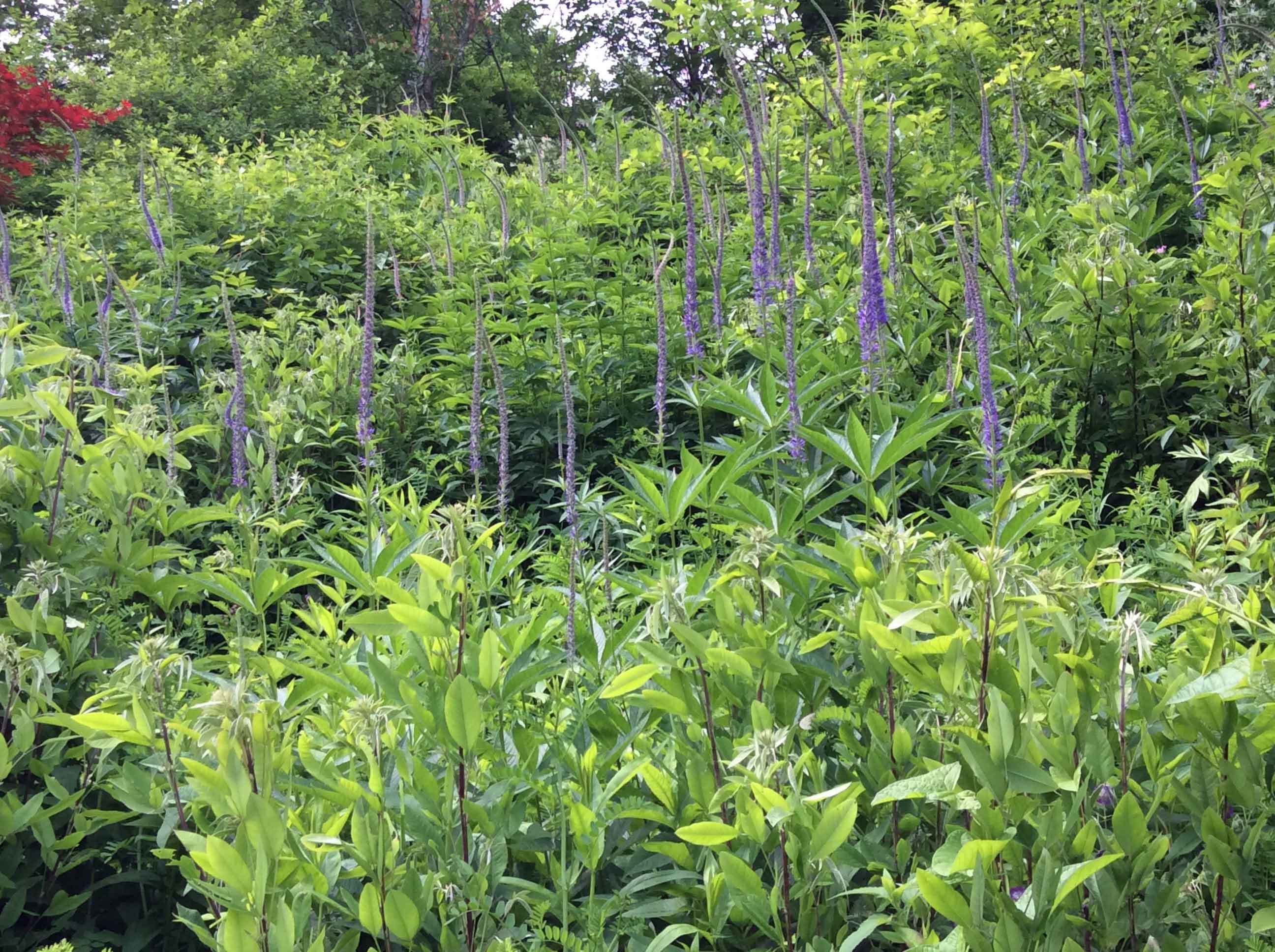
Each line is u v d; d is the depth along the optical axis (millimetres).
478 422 3104
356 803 1871
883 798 1644
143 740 2135
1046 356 4562
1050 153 7586
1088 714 1734
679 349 5719
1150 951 1654
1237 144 6449
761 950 1917
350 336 6082
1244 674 1642
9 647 2410
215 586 2918
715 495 2908
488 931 1964
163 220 8180
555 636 2635
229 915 1605
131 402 4301
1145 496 3305
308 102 18312
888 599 2025
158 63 18625
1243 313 4152
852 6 9469
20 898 2355
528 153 12688
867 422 3934
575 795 2111
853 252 5742
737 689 2123
